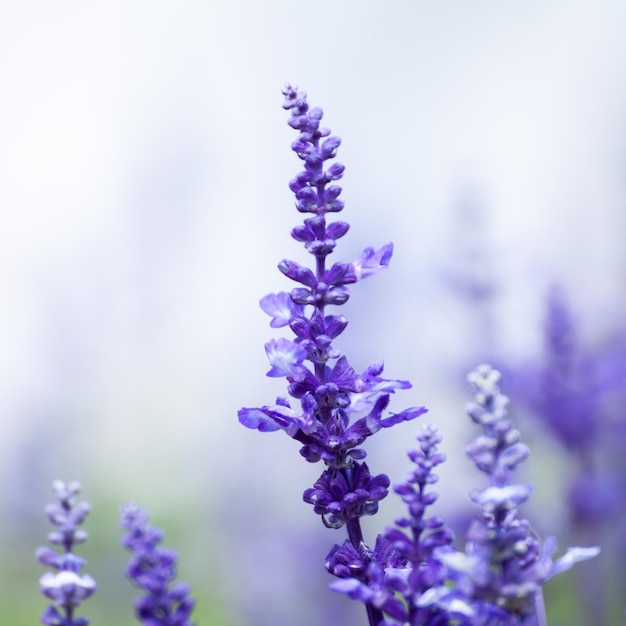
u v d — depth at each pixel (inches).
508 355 57.5
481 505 26.9
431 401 67.8
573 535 50.2
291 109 31.5
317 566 66.3
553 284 54.6
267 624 66.0
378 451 70.7
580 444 51.9
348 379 30.3
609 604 48.6
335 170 31.3
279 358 30.4
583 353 53.2
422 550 27.8
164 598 27.7
